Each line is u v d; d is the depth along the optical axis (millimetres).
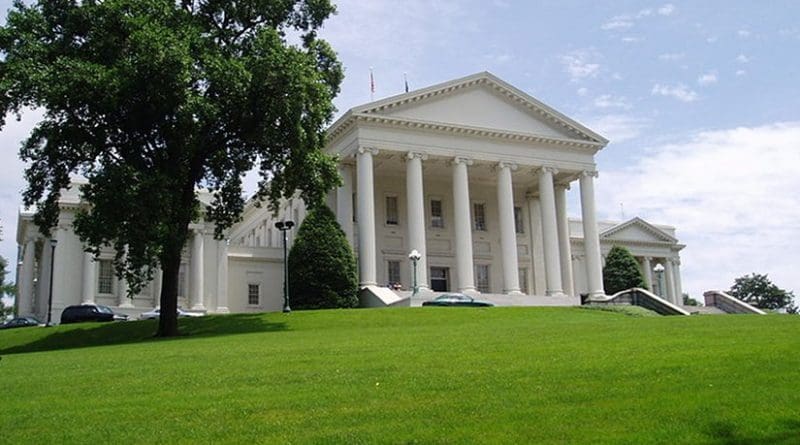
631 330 23000
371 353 18719
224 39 35531
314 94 33875
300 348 20984
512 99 58750
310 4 36719
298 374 15516
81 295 58344
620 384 13406
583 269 78625
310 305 48688
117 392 14531
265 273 62344
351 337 24766
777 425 10820
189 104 30203
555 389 13164
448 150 56250
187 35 31672
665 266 84062
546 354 17188
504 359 16594
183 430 11266
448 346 19703
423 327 29312
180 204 32688
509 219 57125
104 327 37906
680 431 10594
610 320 30297
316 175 35469
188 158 33562
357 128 53938
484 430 10789
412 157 54938
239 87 31156
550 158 59750
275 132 33625
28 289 63875
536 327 26297
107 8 30734
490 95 58375
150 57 29234
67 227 58781
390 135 54688
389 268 60188
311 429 11102
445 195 63531
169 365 18109
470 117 57250
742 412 11391
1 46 31188
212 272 60188
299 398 13086
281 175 36594
